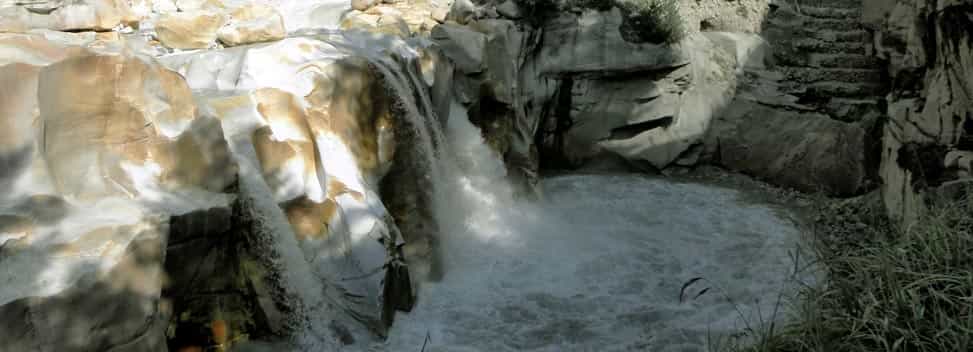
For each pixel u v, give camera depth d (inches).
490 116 366.9
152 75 186.4
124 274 158.7
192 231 180.9
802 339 187.6
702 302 263.1
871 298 183.0
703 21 466.6
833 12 470.6
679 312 254.1
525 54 403.9
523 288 270.2
